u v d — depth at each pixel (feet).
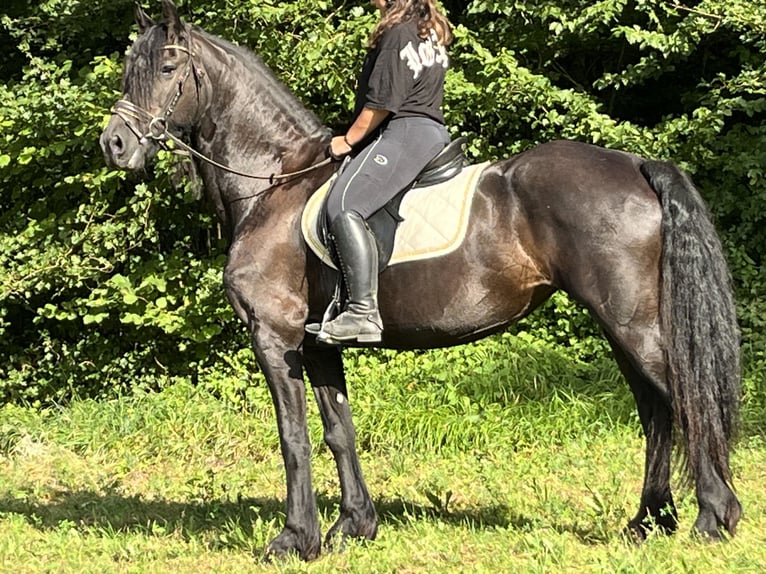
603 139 28.84
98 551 17.60
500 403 26.45
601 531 16.80
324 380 17.12
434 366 28.60
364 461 24.20
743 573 14.11
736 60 33.73
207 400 28.78
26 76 29.30
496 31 31.76
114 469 25.00
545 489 19.58
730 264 29.60
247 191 16.74
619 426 25.08
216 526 19.03
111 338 32.09
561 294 29.94
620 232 14.48
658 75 30.12
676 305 14.32
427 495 19.22
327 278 15.92
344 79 28.48
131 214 29.89
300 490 16.24
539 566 14.78
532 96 28.50
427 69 15.52
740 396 14.75
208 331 29.12
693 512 17.93
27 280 29.40
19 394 31.96
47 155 28.76
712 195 30.04
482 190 15.25
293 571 15.52
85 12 31.83
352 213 15.14
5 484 23.52
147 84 16.35
